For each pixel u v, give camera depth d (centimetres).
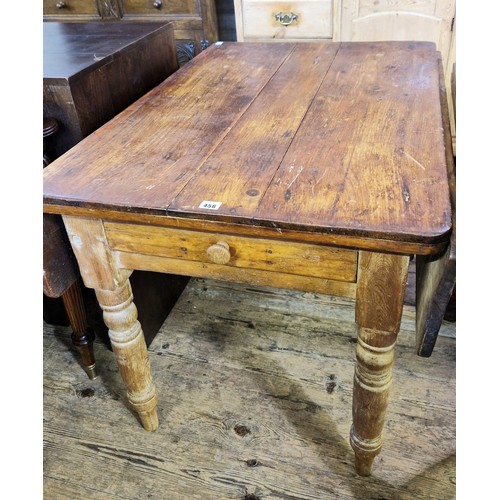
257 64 150
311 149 99
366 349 93
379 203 80
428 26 196
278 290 173
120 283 102
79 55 136
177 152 102
